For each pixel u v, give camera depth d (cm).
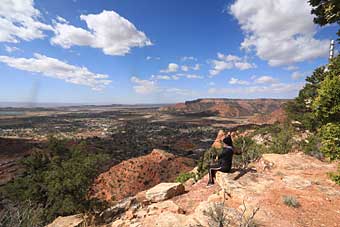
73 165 1459
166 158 5528
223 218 532
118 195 4016
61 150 1739
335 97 663
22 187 1460
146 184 4550
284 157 1205
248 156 1401
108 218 1048
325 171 981
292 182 837
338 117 687
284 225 558
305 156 1244
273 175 934
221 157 960
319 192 754
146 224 662
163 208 802
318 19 746
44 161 1658
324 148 683
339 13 664
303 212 629
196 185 1116
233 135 3669
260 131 3231
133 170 4891
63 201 1303
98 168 1534
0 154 8112
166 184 1063
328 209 645
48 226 1037
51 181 1380
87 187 1446
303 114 2600
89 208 1402
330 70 726
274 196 723
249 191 762
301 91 2677
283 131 2002
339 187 796
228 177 891
